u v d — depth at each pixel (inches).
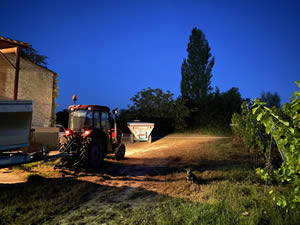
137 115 744.3
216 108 726.5
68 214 136.9
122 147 334.0
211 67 1091.9
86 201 160.7
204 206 130.6
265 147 230.2
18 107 158.7
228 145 387.9
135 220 121.5
